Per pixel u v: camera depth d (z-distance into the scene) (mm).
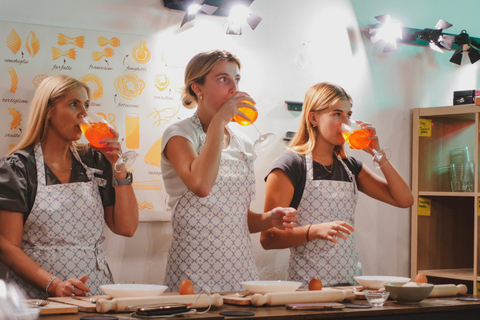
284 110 3125
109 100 2709
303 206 2635
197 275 2287
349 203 2697
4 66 2531
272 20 3119
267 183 2648
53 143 2246
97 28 2713
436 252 3477
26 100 2562
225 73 2355
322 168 2680
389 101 3447
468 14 3758
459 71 3695
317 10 3246
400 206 2801
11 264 2041
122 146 2727
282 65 3135
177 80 2855
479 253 3131
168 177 2393
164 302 1629
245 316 1545
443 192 3277
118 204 2334
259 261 3021
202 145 2369
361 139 2527
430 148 3480
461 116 3438
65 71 2631
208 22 2943
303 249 2621
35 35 2586
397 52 3488
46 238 2146
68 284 1861
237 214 2379
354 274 2645
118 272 2705
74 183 2223
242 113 2148
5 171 2094
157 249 2793
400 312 1744
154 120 2797
